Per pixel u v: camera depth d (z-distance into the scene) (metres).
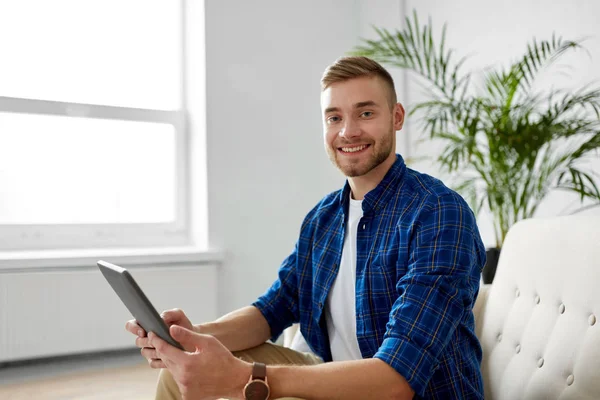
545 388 1.50
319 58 4.59
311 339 1.77
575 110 3.30
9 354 3.54
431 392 1.44
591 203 3.22
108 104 4.20
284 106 4.43
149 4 4.32
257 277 4.30
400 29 4.40
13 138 3.91
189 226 4.36
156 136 4.32
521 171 3.04
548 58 3.46
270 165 4.37
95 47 4.16
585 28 3.26
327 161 4.59
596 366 1.39
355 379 1.29
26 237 3.90
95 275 3.76
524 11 3.60
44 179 3.99
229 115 4.23
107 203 4.18
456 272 1.42
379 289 1.53
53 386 3.35
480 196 3.80
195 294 4.04
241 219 4.26
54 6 4.04
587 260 1.52
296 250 1.85
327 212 1.78
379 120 1.61
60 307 3.67
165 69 4.38
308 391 1.27
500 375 1.67
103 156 4.16
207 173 4.16
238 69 4.27
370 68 1.62
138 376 3.54
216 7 4.20
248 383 1.25
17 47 3.94
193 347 1.33
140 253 3.87
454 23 4.07
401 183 1.61
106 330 3.79
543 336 1.57
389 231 1.56
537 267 1.67
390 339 1.35
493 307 1.79
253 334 1.76
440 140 4.13
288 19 4.47
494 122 3.03
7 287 3.54
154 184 4.32
